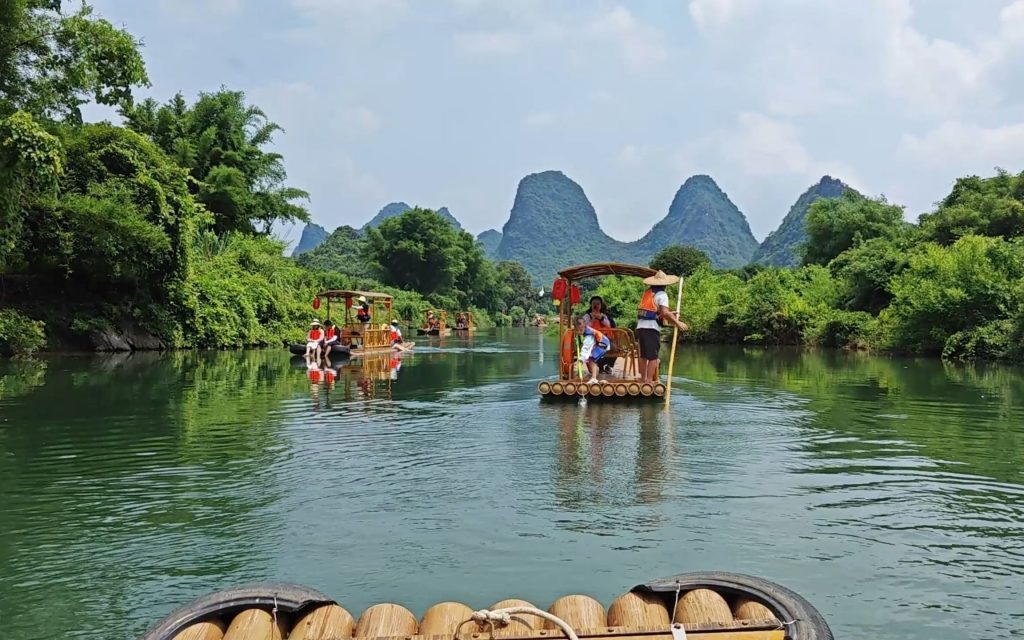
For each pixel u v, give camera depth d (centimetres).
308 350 1919
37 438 805
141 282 2264
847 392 1221
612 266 1196
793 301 2856
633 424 897
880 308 2647
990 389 1252
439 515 520
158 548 458
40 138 1625
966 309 2022
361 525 500
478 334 4838
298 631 304
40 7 1855
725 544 457
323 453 728
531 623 300
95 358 1912
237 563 433
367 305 2488
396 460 695
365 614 314
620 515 517
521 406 1064
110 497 569
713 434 825
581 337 1306
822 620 299
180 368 1673
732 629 290
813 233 4028
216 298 2516
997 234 2612
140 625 356
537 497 564
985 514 517
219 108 3809
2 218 1697
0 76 1830
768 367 1781
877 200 3975
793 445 759
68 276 2044
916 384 1343
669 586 333
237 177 3600
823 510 527
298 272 3750
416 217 6750
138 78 2008
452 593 389
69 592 394
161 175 2238
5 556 445
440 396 1189
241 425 893
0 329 1780
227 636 296
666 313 1126
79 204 1941
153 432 841
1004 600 378
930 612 364
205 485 605
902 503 544
